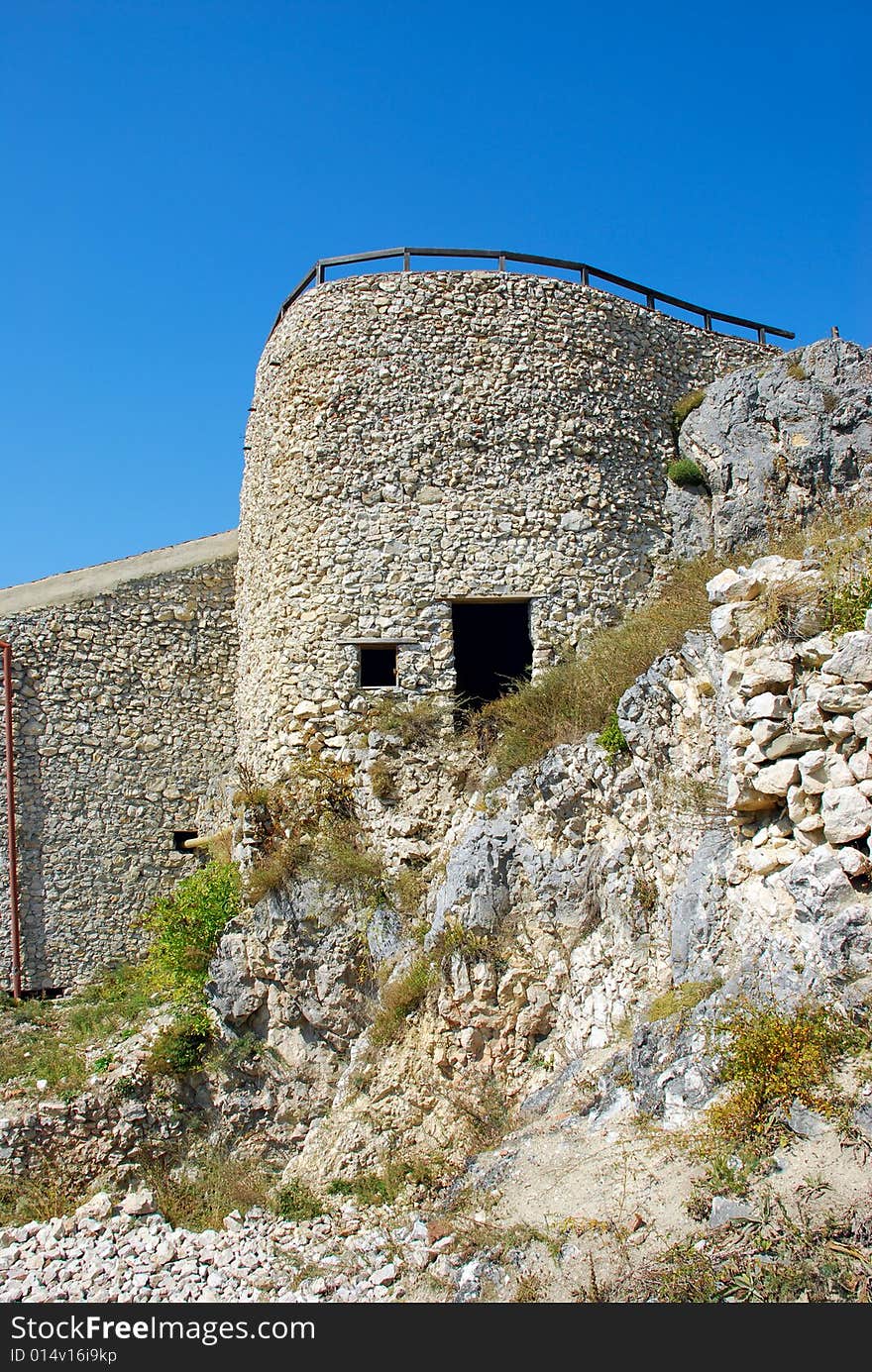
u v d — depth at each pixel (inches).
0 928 803.4
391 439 708.0
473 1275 347.9
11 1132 608.4
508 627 809.5
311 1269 436.5
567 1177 366.3
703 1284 281.0
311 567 700.7
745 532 709.3
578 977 529.0
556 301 734.5
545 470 709.3
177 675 861.8
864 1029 316.5
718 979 395.5
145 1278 434.6
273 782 688.4
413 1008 577.0
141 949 818.8
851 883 346.9
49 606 845.2
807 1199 288.2
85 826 827.4
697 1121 345.1
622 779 527.2
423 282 726.5
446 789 658.8
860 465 705.0
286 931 636.1
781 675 396.5
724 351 807.7
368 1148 553.3
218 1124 624.4
